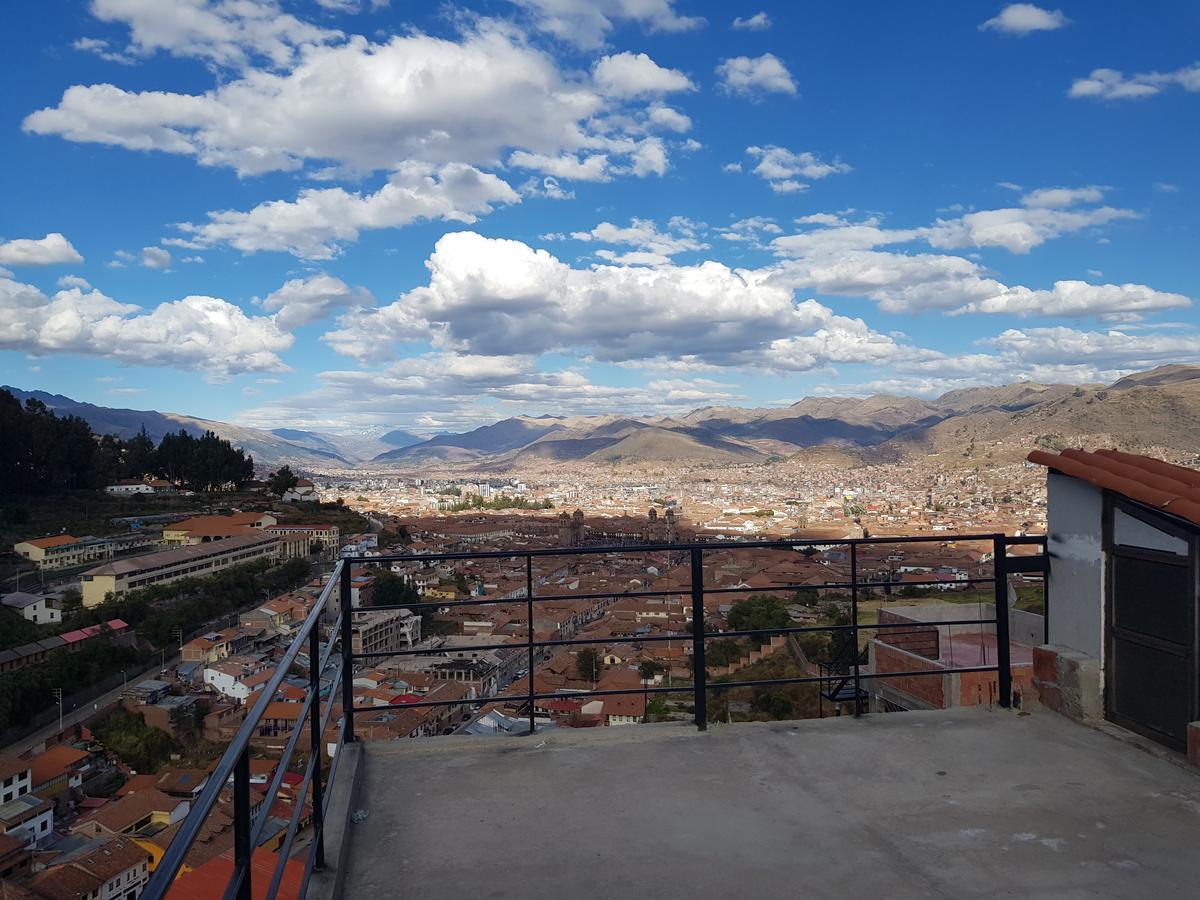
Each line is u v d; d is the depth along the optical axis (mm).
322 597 3027
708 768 3699
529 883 2676
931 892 2602
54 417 86312
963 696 7152
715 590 4254
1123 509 4008
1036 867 2764
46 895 18141
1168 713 3814
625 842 2967
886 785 3482
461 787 3506
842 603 32906
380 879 2723
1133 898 2570
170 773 29688
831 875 2709
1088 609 4277
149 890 1000
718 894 2586
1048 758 3770
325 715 3393
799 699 16203
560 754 3887
